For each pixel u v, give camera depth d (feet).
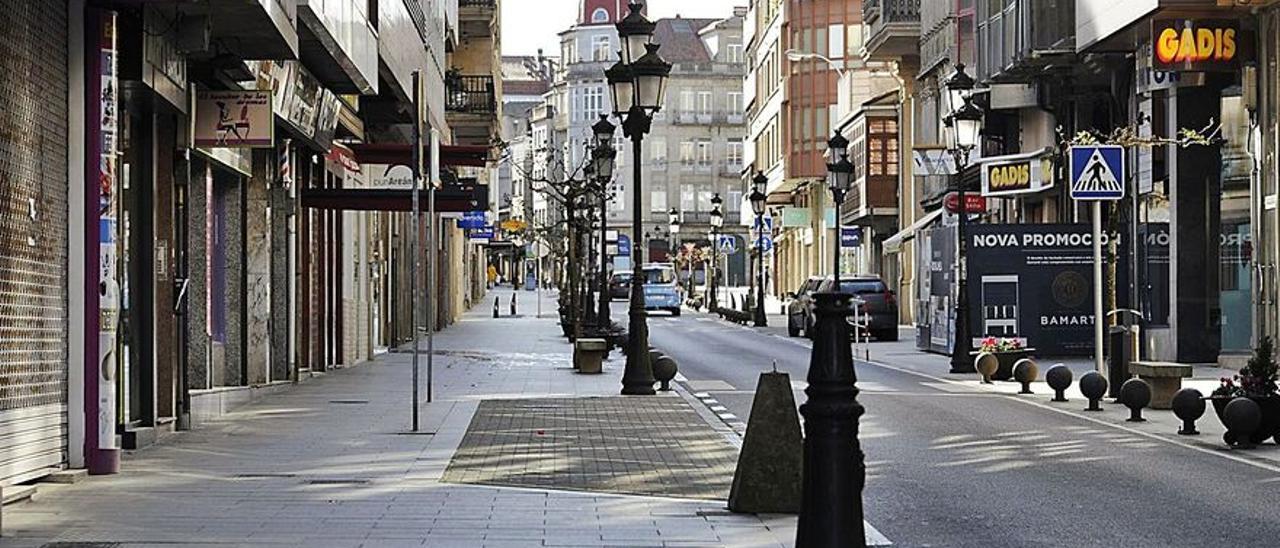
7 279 50.62
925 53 224.12
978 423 79.87
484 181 344.08
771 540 43.27
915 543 44.14
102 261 56.59
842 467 32.91
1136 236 137.08
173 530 44.65
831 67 322.96
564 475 57.67
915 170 186.29
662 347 172.35
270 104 75.72
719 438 71.31
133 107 67.92
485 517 47.39
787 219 345.92
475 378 115.96
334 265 128.88
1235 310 128.67
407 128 153.79
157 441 69.05
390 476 57.36
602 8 637.71
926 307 157.38
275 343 108.27
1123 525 47.21
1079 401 93.97
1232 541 44.45
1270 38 116.98
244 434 72.79
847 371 33.12
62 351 56.03
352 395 98.17
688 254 423.23
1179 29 122.11
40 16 53.42
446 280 236.02
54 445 55.31
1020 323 140.77
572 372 123.34
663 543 42.83
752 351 163.84
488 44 253.85
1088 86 160.56
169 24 67.15
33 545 41.91
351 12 96.84
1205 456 65.00
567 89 638.94
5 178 50.21
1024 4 150.82
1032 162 163.53
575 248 189.57
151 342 69.82
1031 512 49.78
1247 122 126.00
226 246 98.43
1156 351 132.67
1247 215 126.72
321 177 124.06
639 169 100.68
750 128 431.84
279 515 47.70
